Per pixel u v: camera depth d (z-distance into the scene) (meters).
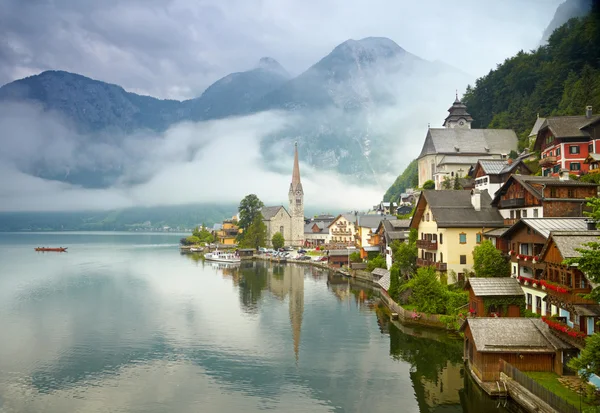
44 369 53.53
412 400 44.47
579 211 63.16
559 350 41.06
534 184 67.44
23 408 43.72
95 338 65.62
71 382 49.78
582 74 148.12
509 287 57.12
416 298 72.69
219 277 128.25
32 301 91.94
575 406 33.62
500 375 41.97
